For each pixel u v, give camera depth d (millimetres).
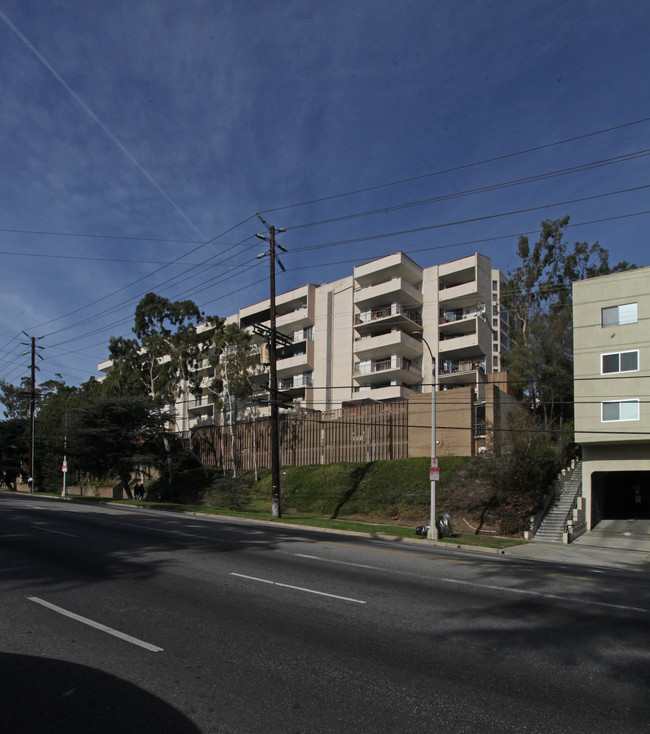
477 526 28344
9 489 65188
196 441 52281
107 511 26844
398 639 6953
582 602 9516
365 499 33781
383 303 51469
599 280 29203
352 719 4664
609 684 5590
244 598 8898
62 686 5227
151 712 4715
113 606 8180
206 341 52500
